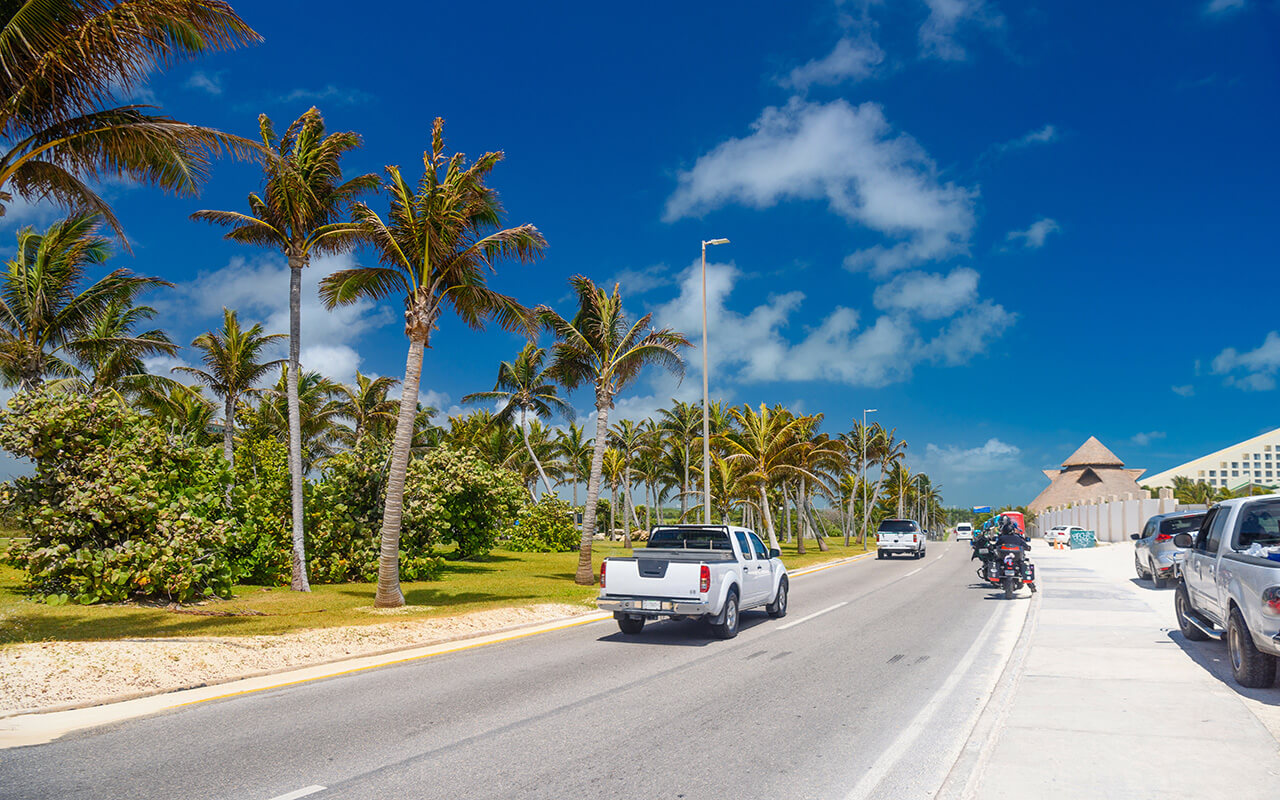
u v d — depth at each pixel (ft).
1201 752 18.07
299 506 63.31
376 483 74.54
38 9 31.22
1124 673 27.48
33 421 50.47
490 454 188.34
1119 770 16.87
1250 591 23.84
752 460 140.36
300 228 63.10
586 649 36.73
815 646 36.81
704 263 86.17
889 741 20.43
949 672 29.96
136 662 29.55
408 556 73.92
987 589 66.39
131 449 53.47
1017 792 15.60
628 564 40.16
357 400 152.87
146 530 51.85
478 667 32.04
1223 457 521.65
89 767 18.30
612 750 19.66
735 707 24.35
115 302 91.09
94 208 38.17
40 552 48.26
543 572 85.25
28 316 80.07
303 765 18.43
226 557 62.95
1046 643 34.37
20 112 33.99
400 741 20.57
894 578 81.82
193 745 20.24
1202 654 31.30
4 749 19.86
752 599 44.62
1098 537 202.59
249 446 88.63
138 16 33.27
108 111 35.70
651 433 178.40
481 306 57.67
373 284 56.24
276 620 43.68
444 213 51.78
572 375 77.41
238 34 35.99
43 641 33.76
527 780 17.30
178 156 37.29
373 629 40.45
